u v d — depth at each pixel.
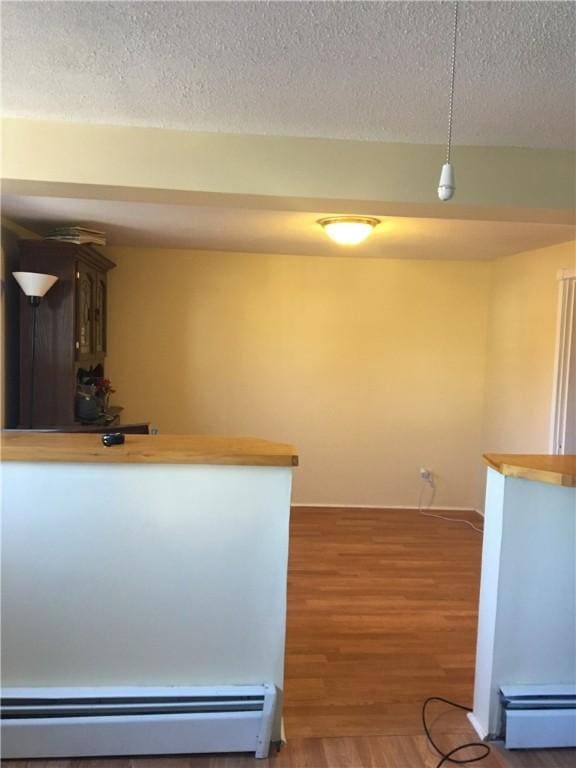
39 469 1.85
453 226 3.40
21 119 1.96
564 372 3.82
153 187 2.03
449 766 1.94
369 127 1.97
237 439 2.11
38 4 1.28
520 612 2.04
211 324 4.94
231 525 1.92
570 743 2.04
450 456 5.15
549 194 2.16
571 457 2.15
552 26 1.32
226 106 1.82
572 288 3.79
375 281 5.00
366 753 1.99
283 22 1.33
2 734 1.87
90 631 1.92
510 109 1.80
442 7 1.25
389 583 3.51
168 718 1.91
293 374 5.03
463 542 4.32
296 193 2.08
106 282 4.65
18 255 3.71
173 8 1.28
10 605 1.89
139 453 1.84
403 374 5.08
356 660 2.61
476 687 2.19
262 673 1.98
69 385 3.67
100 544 1.89
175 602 1.93
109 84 1.68
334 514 4.93
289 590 3.37
